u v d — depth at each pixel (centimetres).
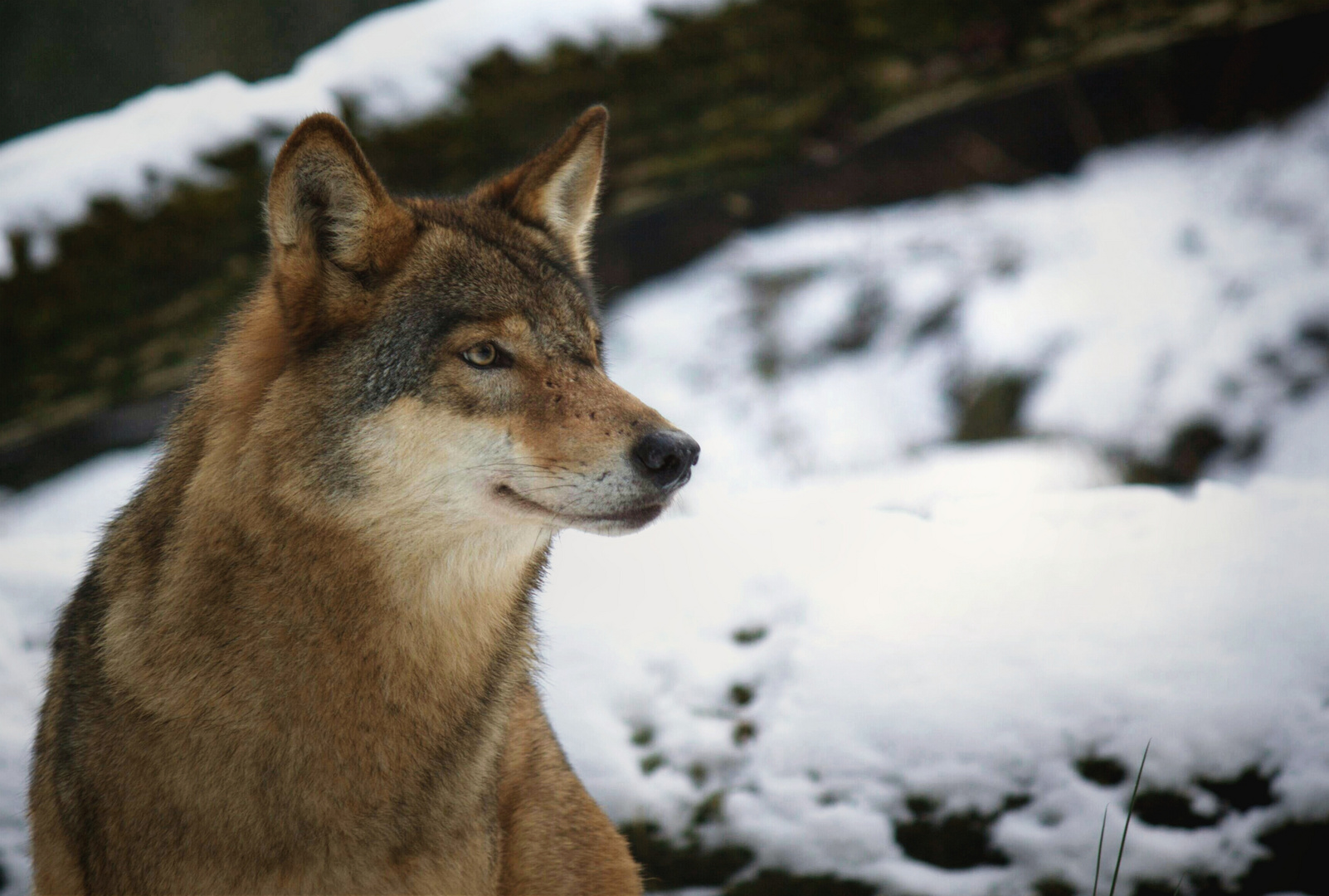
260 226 1770
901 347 2025
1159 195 2145
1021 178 2277
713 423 1980
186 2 3031
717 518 1067
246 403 610
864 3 1986
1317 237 1983
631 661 896
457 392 618
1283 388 1814
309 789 578
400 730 597
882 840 780
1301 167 2091
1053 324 1975
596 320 707
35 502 1877
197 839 568
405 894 596
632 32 1933
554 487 621
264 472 588
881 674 852
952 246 2142
